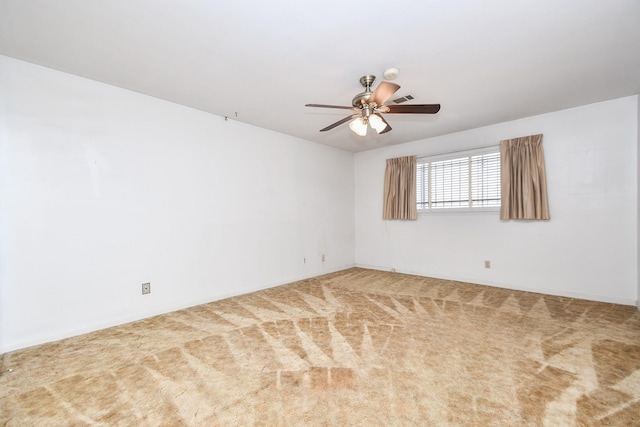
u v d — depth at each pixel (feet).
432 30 6.36
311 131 13.96
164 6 5.56
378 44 6.89
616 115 10.50
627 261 10.43
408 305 10.75
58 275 8.02
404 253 16.43
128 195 9.33
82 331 8.37
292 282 14.55
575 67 8.10
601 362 6.59
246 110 11.19
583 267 11.23
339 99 10.16
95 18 5.91
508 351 7.14
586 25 6.23
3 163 7.26
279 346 7.51
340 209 17.58
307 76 8.46
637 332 8.17
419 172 15.78
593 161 10.96
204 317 9.66
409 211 15.74
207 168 11.37
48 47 6.96
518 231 12.65
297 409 5.13
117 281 9.07
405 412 5.04
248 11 5.71
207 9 5.65
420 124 13.03
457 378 6.02
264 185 13.46
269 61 7.63
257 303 11.15
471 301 11.15
